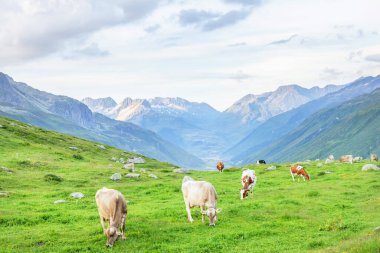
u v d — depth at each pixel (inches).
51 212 1295.5
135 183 2182.6
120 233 906.7
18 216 1194.6
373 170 2258.9
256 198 1561.3
